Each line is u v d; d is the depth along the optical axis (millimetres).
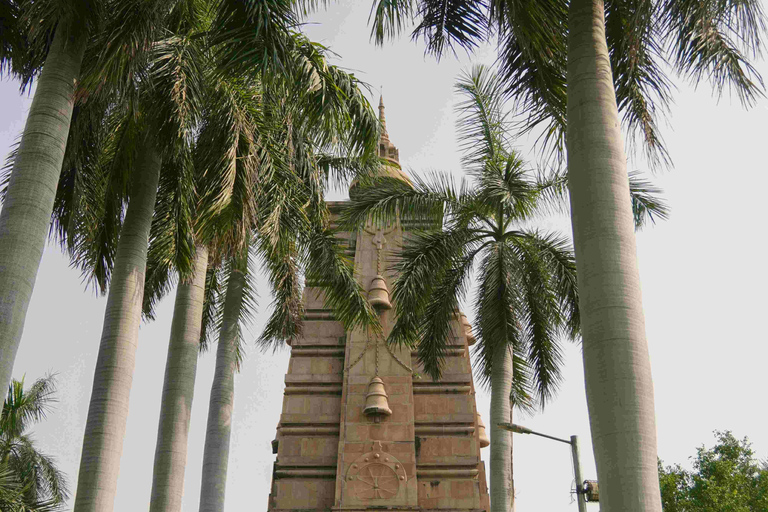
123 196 18141
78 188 17469
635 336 10609
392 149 41469
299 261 23828
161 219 19328
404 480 33375
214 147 17344
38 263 12797
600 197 11328
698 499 43375
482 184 24516
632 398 10297
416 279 24922
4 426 30016
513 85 15422
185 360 20016
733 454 46781
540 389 26078
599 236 11133
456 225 25578
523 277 25406
